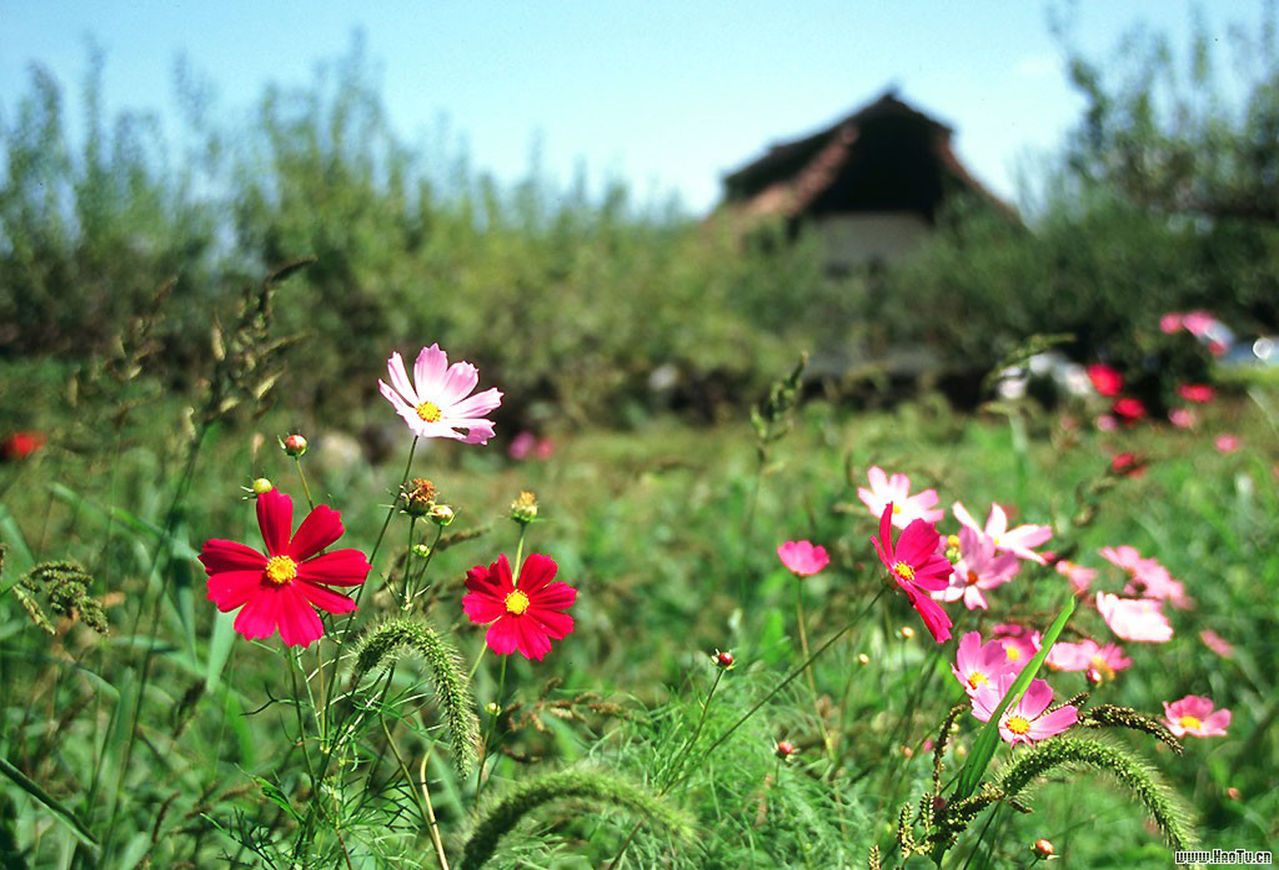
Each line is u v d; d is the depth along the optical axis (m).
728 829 1.98
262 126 9.02
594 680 2.96
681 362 13.43
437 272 10.46
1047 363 11.44
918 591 1.73
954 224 17.75
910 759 2.03
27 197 7.50
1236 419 6.65
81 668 2.10
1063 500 3.88
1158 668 3.46
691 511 4.79
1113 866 2.34
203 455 2.78
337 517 1.51
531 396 11.74
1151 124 13.60
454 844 1.44
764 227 17.50
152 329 2.49
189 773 2.29
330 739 1.61
